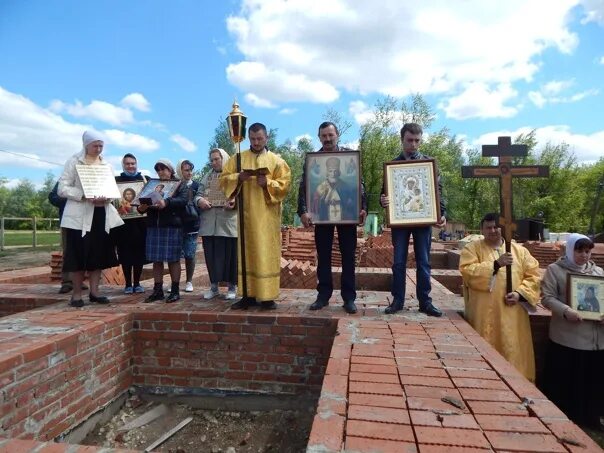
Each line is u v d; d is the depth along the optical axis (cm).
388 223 470
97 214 491
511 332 447
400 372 296
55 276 795
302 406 442
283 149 4081
